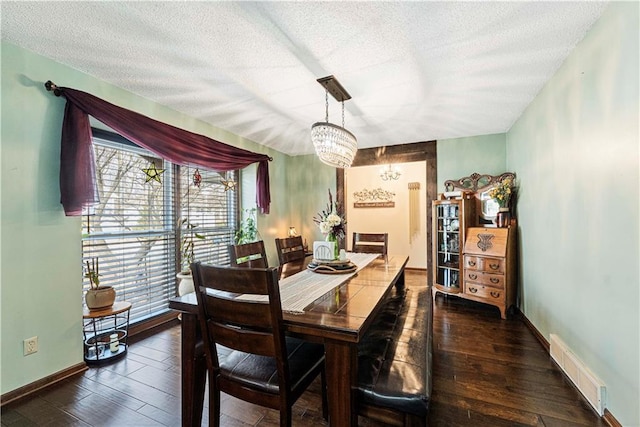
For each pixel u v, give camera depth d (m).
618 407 1.46
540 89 2.48
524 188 3.00
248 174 4.22
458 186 3.90
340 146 2.34
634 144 1.34
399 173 5.75
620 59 1.43
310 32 1.72
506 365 2.12
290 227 4.96
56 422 1.59
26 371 1.84
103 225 2.55
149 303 2.94
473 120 3.29
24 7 1.50
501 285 3.13
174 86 2.43
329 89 2.47
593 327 1.69
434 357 2.25
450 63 2.07
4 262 1.76
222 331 1.24
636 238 1.33
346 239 5.15
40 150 1.93
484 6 1.52
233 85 2.42
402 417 1.11
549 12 1.56
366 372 1.27
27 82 1.87
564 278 2.06
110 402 1.75
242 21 1.62
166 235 3.12
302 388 1.27
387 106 2.87
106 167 2.57
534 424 1.53
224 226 3.94
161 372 2.09
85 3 1.48
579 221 1.85
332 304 1.40
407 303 2.24
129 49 1.89
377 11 1.55
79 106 2.05
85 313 2.20
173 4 1.49
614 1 1.46
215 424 1.32
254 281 1.12
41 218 1.93
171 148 2.76
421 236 5.84
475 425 1.53
